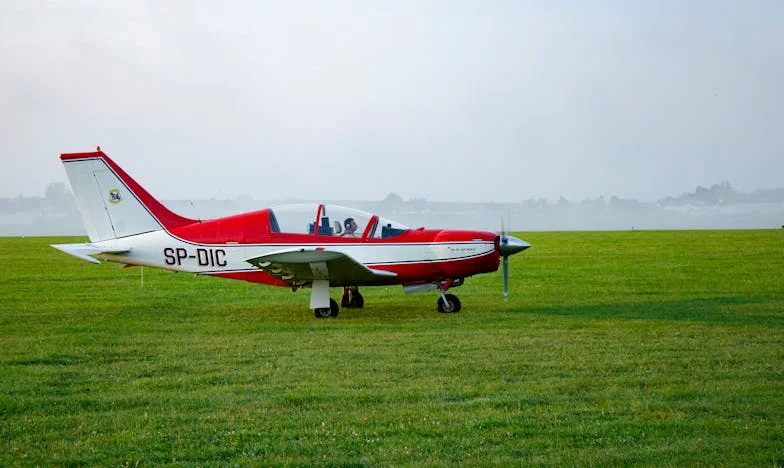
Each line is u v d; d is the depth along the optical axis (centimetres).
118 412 678
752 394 723
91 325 1241
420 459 552
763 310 1383
